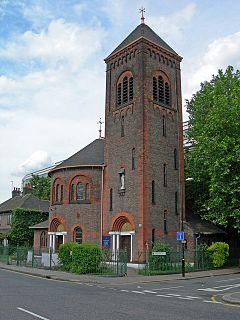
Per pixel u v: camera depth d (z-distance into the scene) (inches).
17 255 1549.0
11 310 503.8
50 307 532.7
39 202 2461.9
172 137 1536.7
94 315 475.5
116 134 1552.7
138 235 1353.3
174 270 1256.2
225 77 1702.8
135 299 642.8
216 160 1349.7
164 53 1589.6
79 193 1614.2
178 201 1496.1
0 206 2723.9
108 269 1194.6
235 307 573.0
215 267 1412.4
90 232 1540.4
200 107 1696.6
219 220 1360.7
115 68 1627.7
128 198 1430.9
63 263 1264.8
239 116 1363.2
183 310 534.9
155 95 1515.7
